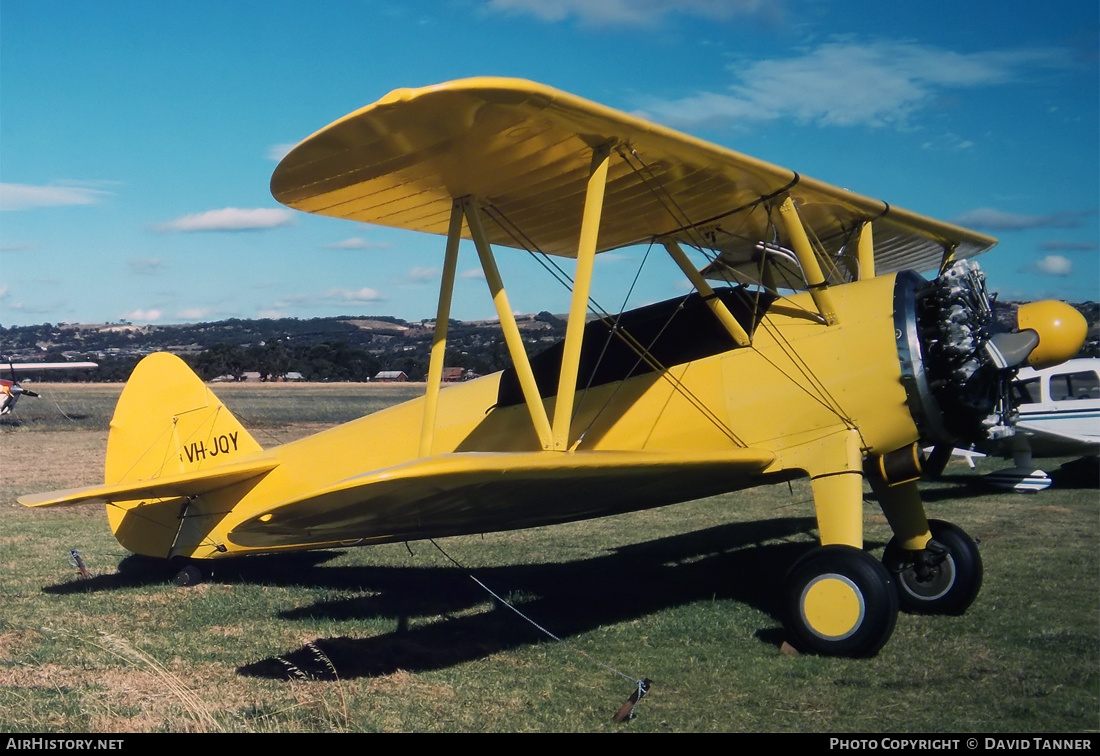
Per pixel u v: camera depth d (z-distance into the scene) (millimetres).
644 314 6125
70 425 26391
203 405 7555
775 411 5535
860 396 5332
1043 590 6145
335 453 6871
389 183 5008
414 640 5297
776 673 4520
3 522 9922
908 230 7012
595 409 6094
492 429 6391
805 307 5742
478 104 4066
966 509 9820
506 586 6746
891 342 5281
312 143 4348
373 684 4465
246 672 4672
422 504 4473
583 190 5422
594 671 4629
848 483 5184
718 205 5746
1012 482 11359
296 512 4223
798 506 10656
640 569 7223
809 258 5500
